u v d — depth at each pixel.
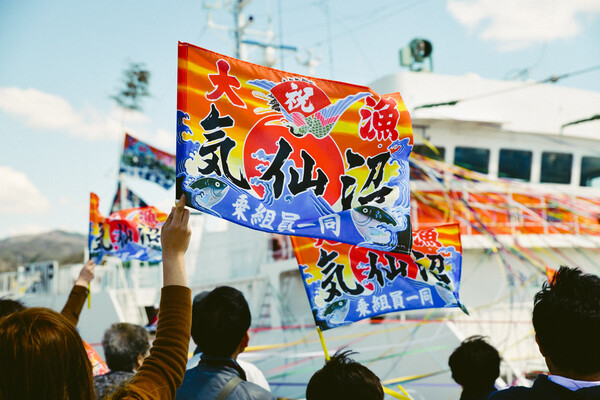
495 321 9.39
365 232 2.90
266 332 9.84
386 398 8.13
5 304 3.11
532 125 10.93
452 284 3.61
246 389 2.63
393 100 3.14
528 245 9.98
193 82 2.74
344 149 3.01
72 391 1.34
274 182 2.81
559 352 2.06
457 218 10.01
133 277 13.35
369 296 3.53
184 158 2.63
